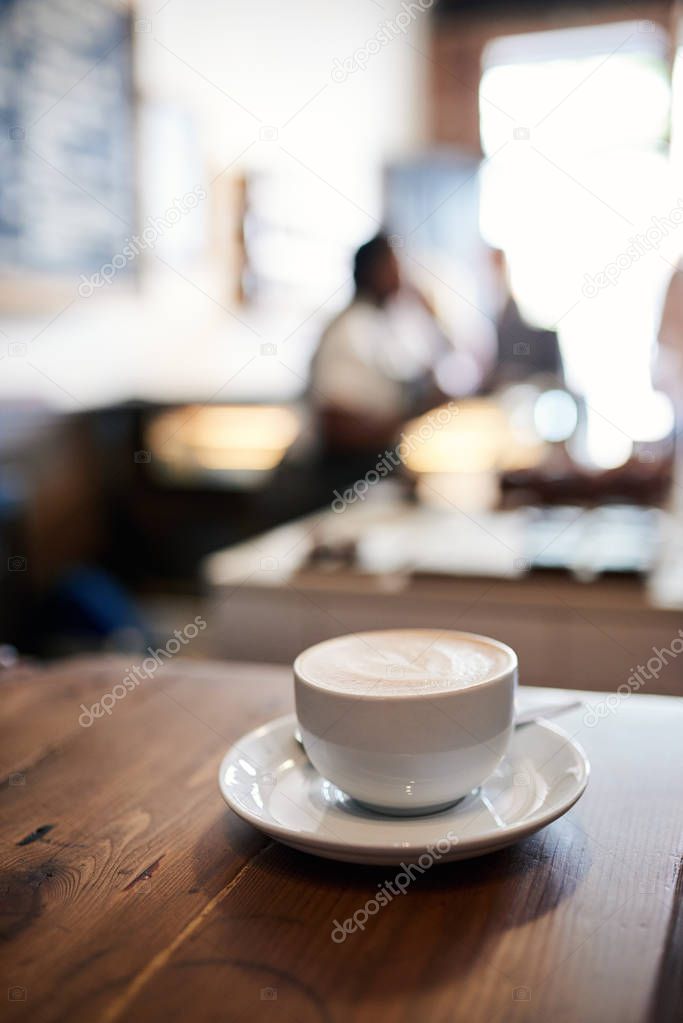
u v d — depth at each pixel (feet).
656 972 1.25
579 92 13.05
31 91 8.43
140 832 1.70
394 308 9.20
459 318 13.24
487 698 1.53
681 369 8.40
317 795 1.72
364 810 1.65
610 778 1.85
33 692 2.53
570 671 4.94
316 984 1.24
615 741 2.03
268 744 1.89
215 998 1.22
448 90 14.98
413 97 15.21
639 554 5.08
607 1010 1.18
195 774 1.95
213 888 1.49
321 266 13.50
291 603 5.36
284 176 12.59
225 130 11.59
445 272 13.91
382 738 1.51
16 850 1.64
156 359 10.74
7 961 1.31
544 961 1.28
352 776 1.57
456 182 14.21
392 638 1.79
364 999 1.20
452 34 14.74
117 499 10.17
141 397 10.48
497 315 12.51
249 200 12.07
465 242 14.19
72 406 9.30
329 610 5.30
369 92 14.15
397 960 1.28
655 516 5.79
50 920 1.42
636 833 1.63
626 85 12.97
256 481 9.75
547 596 4.91
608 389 8.90
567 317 10.02
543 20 14.19
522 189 13.12
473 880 1.48
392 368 8.93
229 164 11.74
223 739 2.13
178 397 10.94
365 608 5.21
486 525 5.92
